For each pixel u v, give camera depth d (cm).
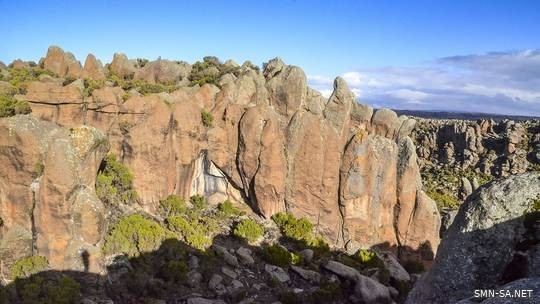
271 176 4959
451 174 10338
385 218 5262
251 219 4981
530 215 1420
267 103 5444
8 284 2967
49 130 3353
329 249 4844
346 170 5066
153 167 4616
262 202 5006
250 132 4994
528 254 1380
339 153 5122
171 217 4306
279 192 5016
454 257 1475
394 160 5266
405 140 5412
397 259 5188
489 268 1424
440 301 1459
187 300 3334
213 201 5181
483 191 1522
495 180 1552
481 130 11875
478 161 10862
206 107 5456
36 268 3134
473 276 1432
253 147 5000
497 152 10956
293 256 4288
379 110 5700
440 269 1495
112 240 3600
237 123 5181
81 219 3338
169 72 6938
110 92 4728
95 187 3878
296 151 5081
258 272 4056
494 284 1407
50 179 3244
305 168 5047
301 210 5078
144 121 4619
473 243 1458
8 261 3161
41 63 7038
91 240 3388
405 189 5253
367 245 5141
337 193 5116
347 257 4753
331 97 5294
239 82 5594
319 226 5081
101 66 6869
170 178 4775
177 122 4850
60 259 3250
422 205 5238
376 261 4650
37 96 4550
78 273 3253
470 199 1552
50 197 3253
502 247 1423
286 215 4953
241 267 4072
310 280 4081
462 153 11288
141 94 5656
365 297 3897
